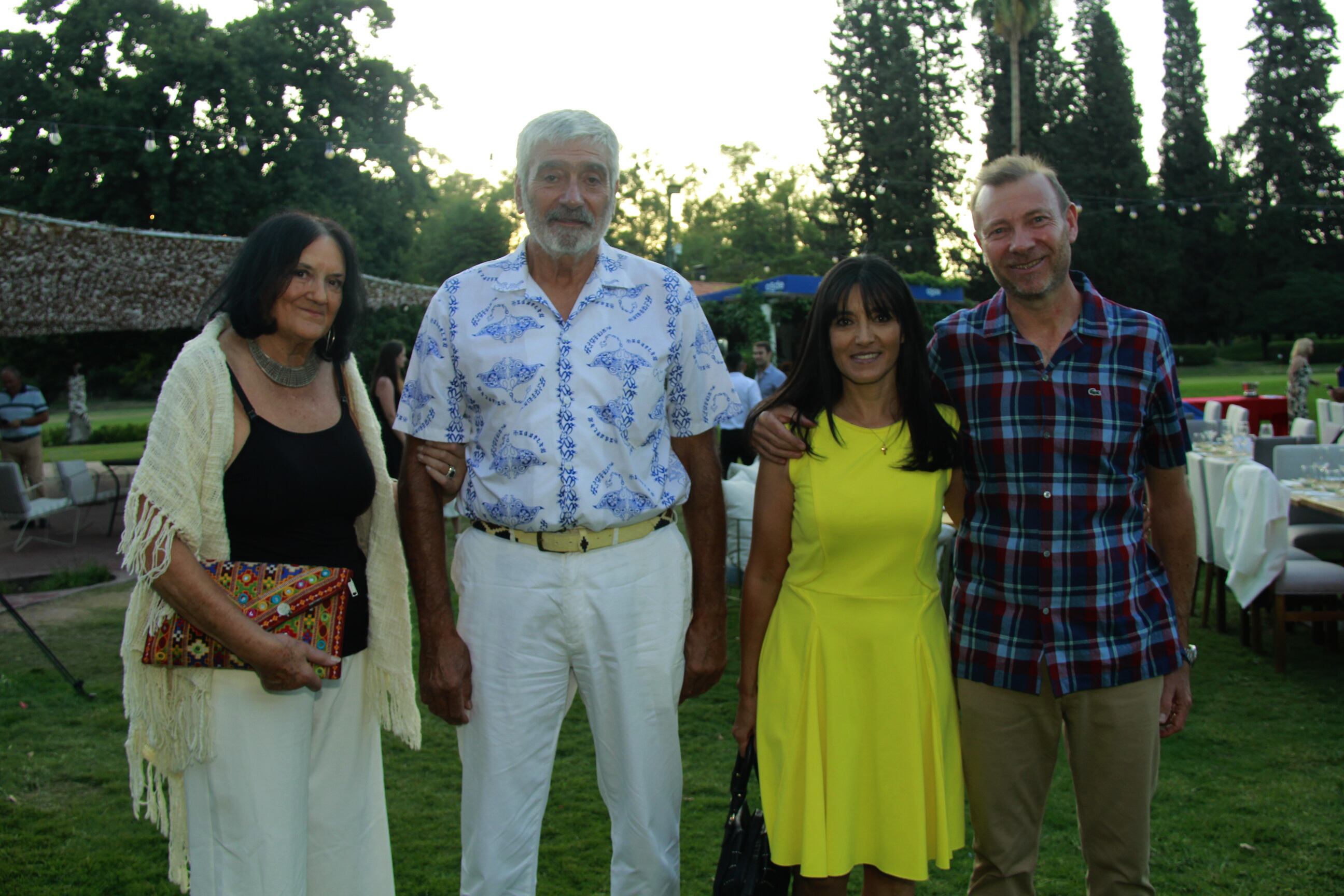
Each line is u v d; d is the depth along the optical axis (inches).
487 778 83.8
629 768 85.1
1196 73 1763.0
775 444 83.2
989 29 1561.3
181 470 69.1
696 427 88.7
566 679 85.0
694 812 126.3
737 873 80.2
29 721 155.6
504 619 81.9
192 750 71.8
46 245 302.0
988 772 83.7
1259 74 1782.7
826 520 81.6
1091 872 85.4
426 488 84.1
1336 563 233.6
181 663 71.0
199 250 350.0
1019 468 81.0
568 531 80.6
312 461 75.3
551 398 79.8
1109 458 79.5
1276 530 181.3
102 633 209.0
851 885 110.1
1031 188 78.9
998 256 79.3
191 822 74.4
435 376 82.5
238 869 73.4
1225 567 205.5
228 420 71.6
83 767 137.8
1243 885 105.8
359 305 81.1
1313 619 182.1
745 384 355.3
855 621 82.0
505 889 84.6
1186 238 1764.3
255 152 737.6
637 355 82.4
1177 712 83.8
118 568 281.0
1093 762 82.1
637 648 83.4
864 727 82.1
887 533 81.4
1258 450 285.6
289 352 76.5
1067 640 80.0
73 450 800.3
